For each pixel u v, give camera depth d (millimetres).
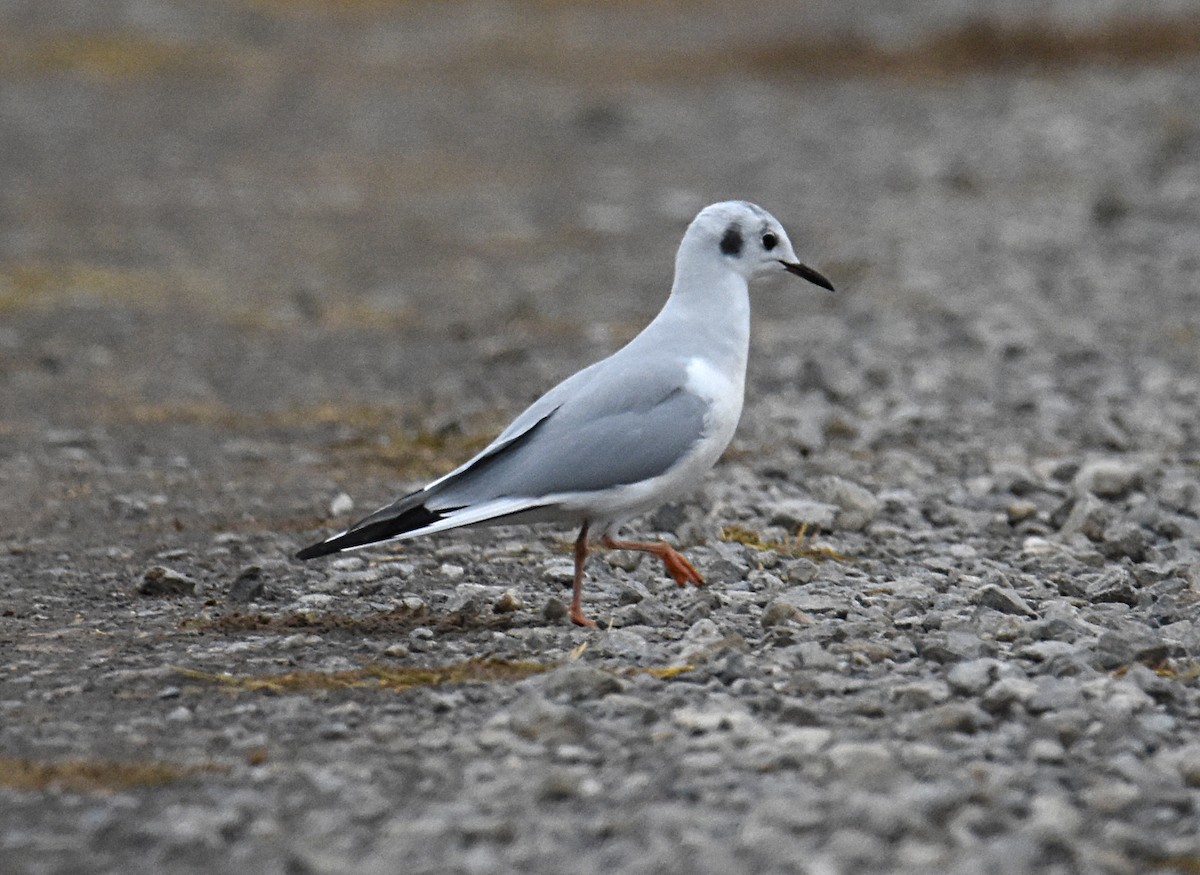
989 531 12383
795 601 10070
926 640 9125
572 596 10367
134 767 7664
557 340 20688
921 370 18062
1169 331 19859
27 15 54656
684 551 11648
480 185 33594
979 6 55625
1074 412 16234
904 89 42406
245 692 8742
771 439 15320
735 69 47344
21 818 7121
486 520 9469
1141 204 27938
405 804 7203
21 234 28453
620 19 60625
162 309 22984
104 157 36406
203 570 11430
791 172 33250
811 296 22859
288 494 13727
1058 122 36000
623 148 37219
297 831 6941
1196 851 6711
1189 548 11867
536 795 7215
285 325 22000
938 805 7012
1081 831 6875
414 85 46844
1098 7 51406
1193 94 38000
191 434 16078
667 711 8227
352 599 10617
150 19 55625
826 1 63156
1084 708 8117
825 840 6738
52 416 16859
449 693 8648
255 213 30906
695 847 6684
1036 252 24938
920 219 27891
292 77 47938
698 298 10266
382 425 16469
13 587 11000
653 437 9695
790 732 7895
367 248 27781
